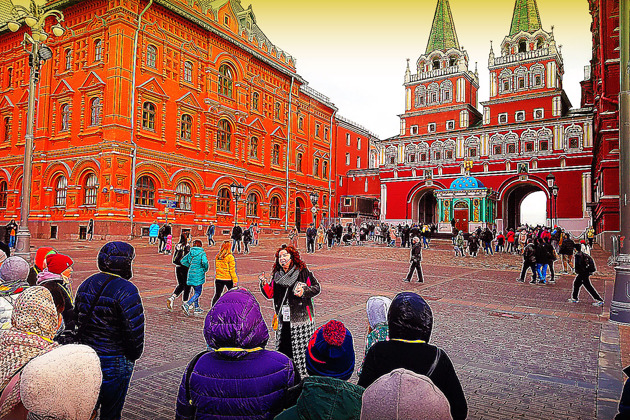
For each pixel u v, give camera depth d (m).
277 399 2.63
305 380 2.32
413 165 62.53
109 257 3.82
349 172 69.88
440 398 1.81
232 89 44.00
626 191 9.75
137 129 34.22
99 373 2.32
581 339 8.10
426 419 1.73
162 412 4.72
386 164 65.12
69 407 2.15
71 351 2.27
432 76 63.44
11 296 4.54
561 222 51.81
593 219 43.28
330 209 60.59
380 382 1.88
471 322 9.39
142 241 31.94
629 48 9.87
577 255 11.91
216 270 9.67
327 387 2.20
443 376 2.65
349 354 3.16
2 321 4.34
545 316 10.16
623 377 6.05
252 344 2.70
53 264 5.15
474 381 5.89
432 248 35.56
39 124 36.47
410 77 65.31
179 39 37.88
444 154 60.53
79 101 34.75
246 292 2.90
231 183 42.72
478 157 57.69
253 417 2.57
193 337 7.79
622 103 9.90
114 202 32.22
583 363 6.68
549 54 56.00
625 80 9.86
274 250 29.55
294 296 5.25
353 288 13.76
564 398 5.34
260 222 47.00
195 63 39.59
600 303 11.58
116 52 33.06
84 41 34.94
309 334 5.23
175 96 37.59
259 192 47.16
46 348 2.96
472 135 58.47
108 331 3.64
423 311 2.79
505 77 58.97
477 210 51.38
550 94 55.28
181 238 9.96
